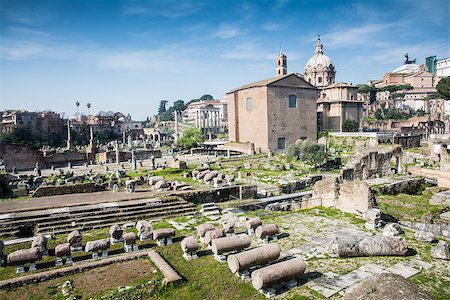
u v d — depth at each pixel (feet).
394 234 62.90
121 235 63.36
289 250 57.62
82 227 74.02
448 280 46.26
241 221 77.66
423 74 535.19
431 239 60.23
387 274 34.24
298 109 271.08
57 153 231.30
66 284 46.60
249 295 43.45
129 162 212.64
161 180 109.40
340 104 321.52
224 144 287.69
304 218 77.36
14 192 100.42
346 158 210.38
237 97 286.46
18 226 73.00
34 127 376.68
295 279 47.16
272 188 124.36
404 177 123.75
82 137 406.62
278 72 357.82
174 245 61.67
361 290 32.58
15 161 200.75
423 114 413.18
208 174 119.75
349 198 81.35
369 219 69.67
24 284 46.98
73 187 101.30
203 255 56.44
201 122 576.61
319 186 92.84
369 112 453.99
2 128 365.61
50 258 56.70
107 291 44.68
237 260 47.37
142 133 494.18
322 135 292.81
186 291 44.91
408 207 87.40
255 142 268.82
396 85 527.81
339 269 50.06
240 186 106.01
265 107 254.88
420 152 207.82
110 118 496.23
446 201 88.17
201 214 85.46
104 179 131.03
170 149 306.55
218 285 46.01
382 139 242.58
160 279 47.37
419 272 48.75
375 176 130.62
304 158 180.96
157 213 83.56
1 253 53.83
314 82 382.42
